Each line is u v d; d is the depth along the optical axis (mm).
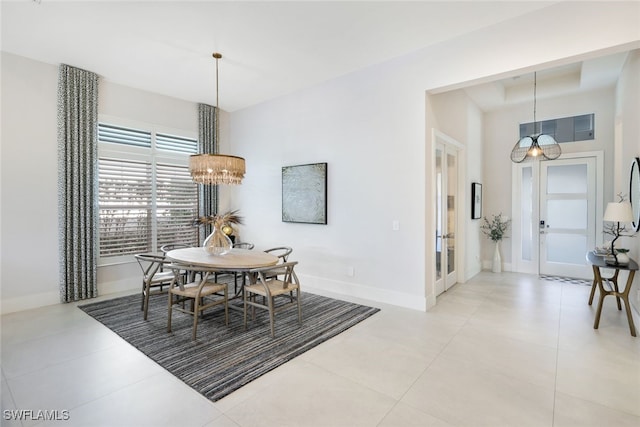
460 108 5145
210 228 5836
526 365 2584
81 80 4324
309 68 4281
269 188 5566
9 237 3895
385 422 1930
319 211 4793
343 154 4543
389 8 2953
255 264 3268
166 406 2076
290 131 5219
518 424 1907
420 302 3893
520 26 3074
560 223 5617
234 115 6215
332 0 2828
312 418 1966
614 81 4789
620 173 4461
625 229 3885
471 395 2191
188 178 5641
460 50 3457
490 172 6270
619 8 2621
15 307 3912
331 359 2703
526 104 5820
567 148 5508
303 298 4387
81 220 4359
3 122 3850
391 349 2881
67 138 4246
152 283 3938
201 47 3701
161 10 2980
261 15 3059
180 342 3021
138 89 5008
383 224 4172
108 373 2471
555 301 4234
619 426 1885
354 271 4473
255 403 2111
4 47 3725
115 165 4785
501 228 6062
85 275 4410
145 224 5102
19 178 3957
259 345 2959
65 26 3264
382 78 4109
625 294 3186
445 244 4723
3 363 2621
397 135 4012
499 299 4336
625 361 2629
